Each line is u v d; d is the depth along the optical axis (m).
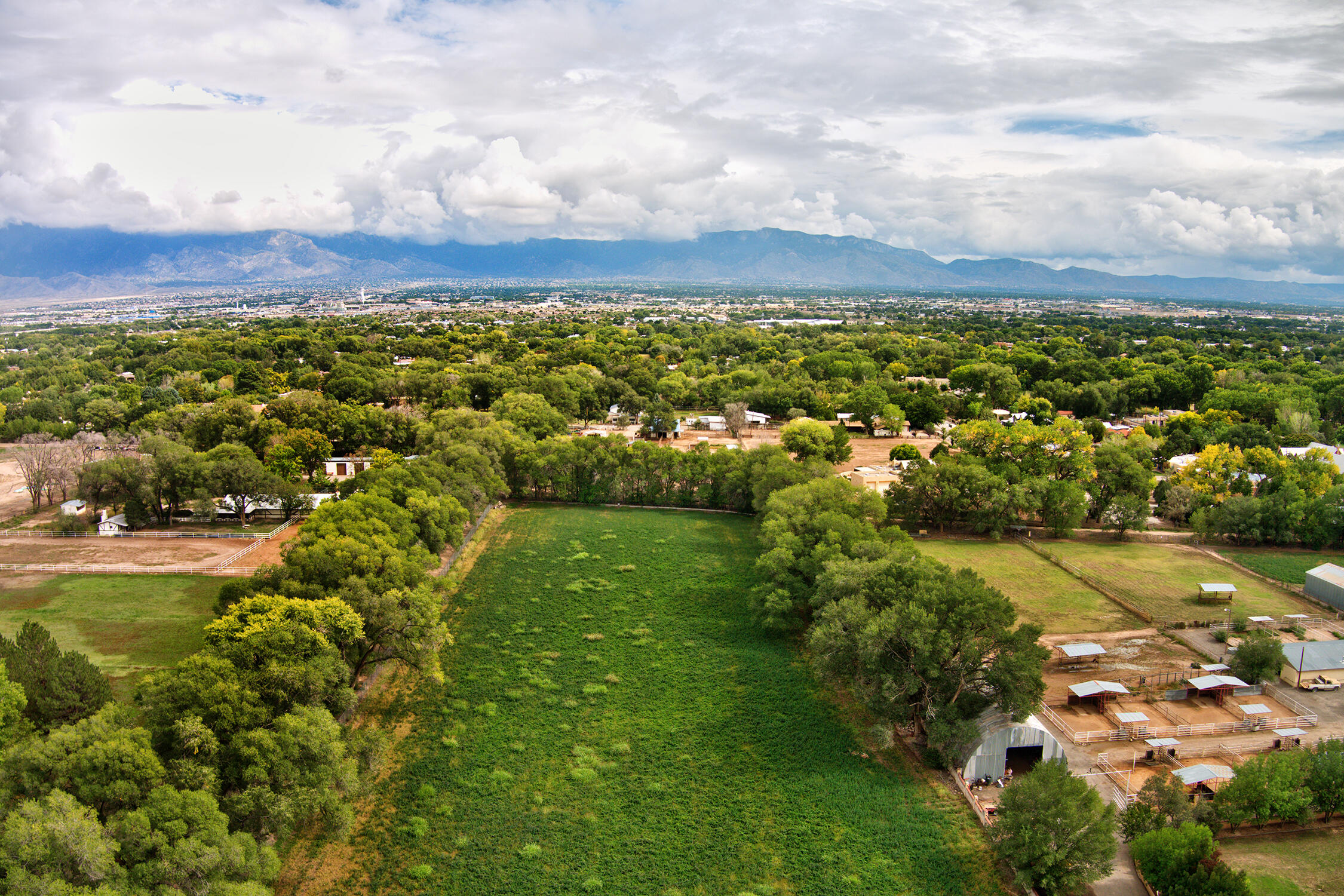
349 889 46.19
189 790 41.53
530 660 75.44
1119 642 80.94
